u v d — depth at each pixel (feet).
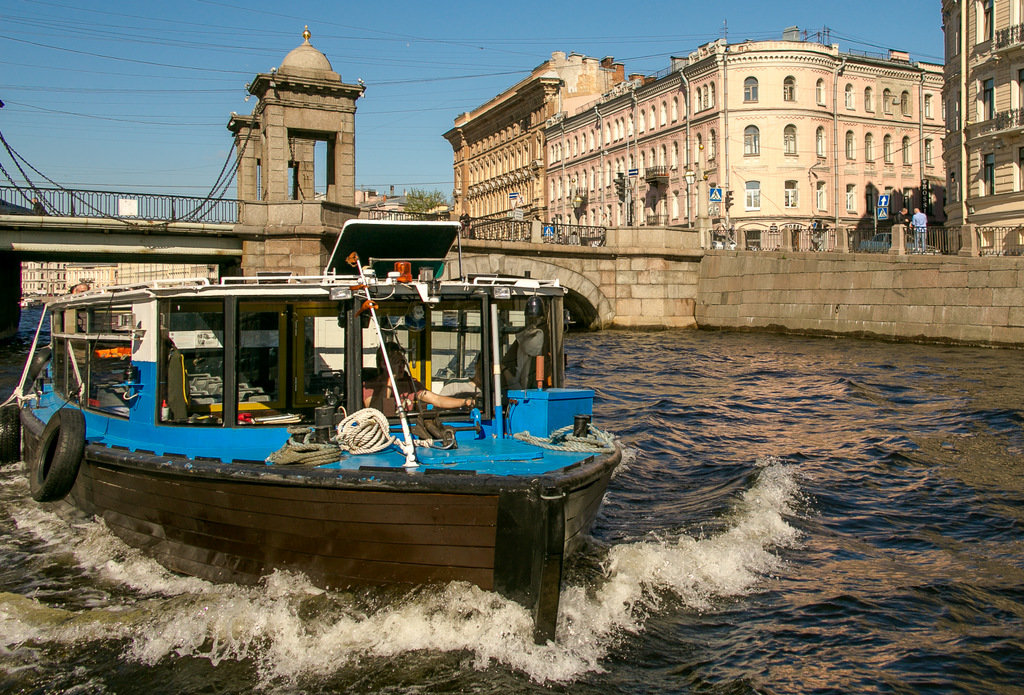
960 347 89.92
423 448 22.62
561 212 230.89
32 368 37.99
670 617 21.17
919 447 41.52
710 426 48.19
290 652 18.86
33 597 22.29
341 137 100.12
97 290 28.68
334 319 23.57
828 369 74.33
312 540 21.11
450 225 27.35
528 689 17.61
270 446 22.95
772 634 20.30
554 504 19.54
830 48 173.99
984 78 125.90
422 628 19.48
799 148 170.60
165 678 17.98
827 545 26.81
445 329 24.13
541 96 234.38
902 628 20.74
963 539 27.53
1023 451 40.34
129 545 25.21
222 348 23.54
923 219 103.71
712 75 172.55
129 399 25.30
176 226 99.71
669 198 187.11
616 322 130.21
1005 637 20.31
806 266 111.14
